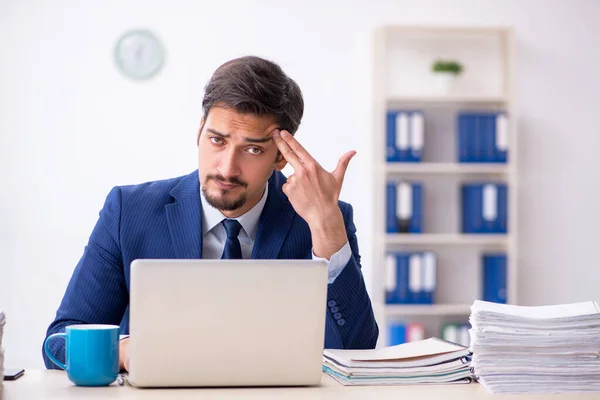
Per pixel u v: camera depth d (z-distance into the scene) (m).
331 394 1.57
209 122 1.99
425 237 4.79
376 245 4.86
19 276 4.78
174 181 2.27
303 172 1.97
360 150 4.96
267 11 4.91
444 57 5.09
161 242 2.14
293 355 1.63
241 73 1.97
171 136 4.86
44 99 4.79
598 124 5.16
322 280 1.63
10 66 4.77
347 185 4.96
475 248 5.14
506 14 5.09
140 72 4.82
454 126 5.11
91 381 1.62
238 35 4.89
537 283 5.15
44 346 1.88
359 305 1.99
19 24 4.77
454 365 1.73
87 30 4.81
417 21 5.03
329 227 1.98
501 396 1.59
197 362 1.60
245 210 2.15
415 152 4.80
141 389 1.60
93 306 2.11
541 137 5.14
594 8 5.14
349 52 4.96
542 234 5.15
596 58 5.15
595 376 1.66
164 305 1.58
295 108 2.06
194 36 4.87
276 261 1.62
